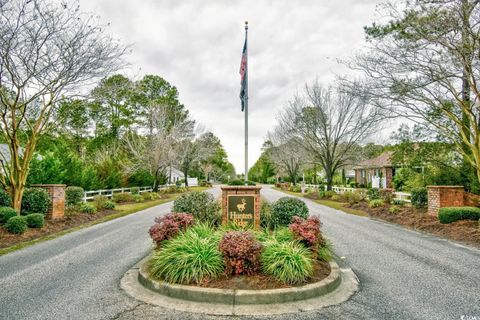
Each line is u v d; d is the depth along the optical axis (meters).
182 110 40.50
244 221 7.76
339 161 24.67
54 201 10.62
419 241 8.29
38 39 9.23
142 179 29.55
